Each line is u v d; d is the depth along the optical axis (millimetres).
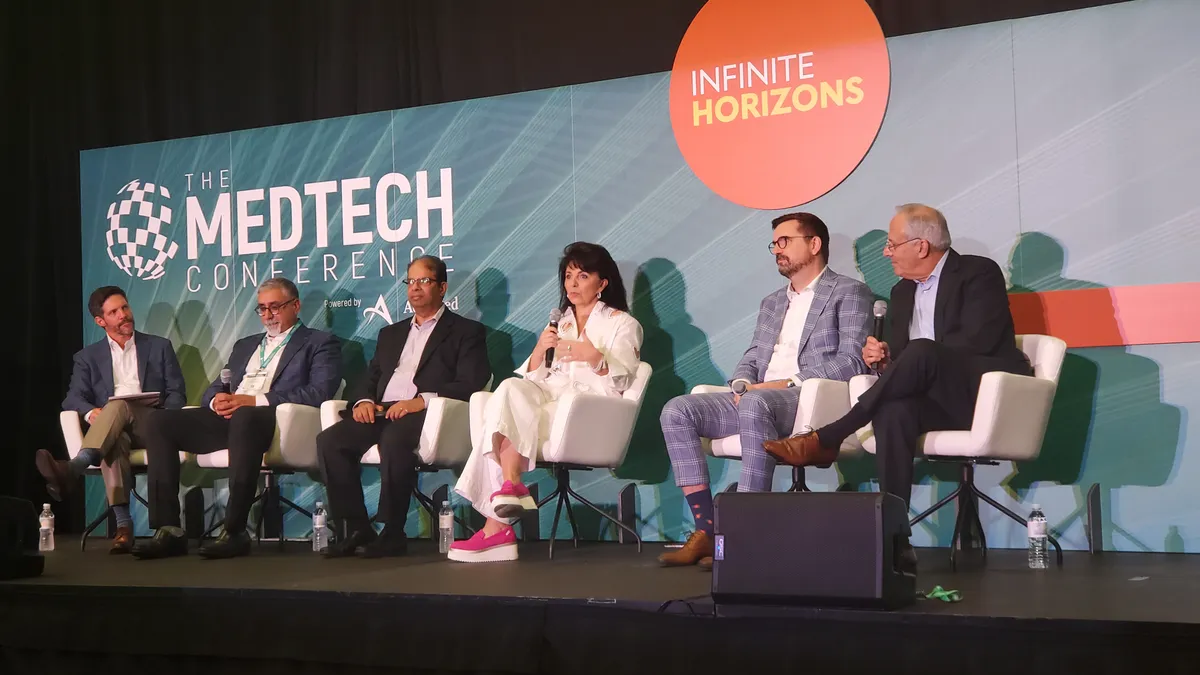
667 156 4609
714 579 2783
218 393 4625
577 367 4176
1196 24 3926
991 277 3750
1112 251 4016
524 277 4816
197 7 5559
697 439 3770
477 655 3012
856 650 2654
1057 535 4055
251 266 5273
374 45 5211
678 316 4574
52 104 5727
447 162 4953
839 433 3424
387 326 4766
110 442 4469
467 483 3955
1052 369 3709
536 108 4816
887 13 4465
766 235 4461
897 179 4289
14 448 5707
